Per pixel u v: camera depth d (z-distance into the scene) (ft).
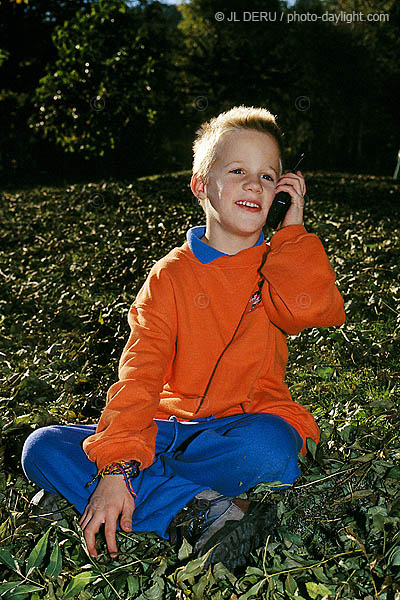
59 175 87.56
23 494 7.21
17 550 6.39
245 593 5.22
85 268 20.93
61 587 5.58
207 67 79.00
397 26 123.13
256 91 78.69
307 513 6.70
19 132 88.07
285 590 5.43
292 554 5.64
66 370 12.23
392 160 120.26
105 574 5.74
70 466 6.45
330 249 21.18
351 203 37.68
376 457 6.92
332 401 9.75
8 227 29.09
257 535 5.93
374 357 11.80
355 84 115.14
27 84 89.71
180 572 5.32
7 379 11.56
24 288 18.72
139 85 58.90
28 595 5.78
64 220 30.27
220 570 5.41
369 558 5.73
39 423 9.10
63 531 6.13
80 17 60.39
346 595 5.38
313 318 6.60
